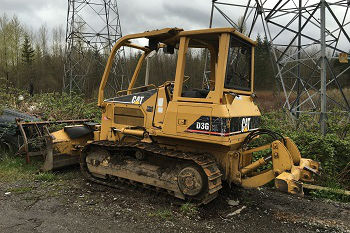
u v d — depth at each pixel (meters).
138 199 4.79
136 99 5.20
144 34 4.88
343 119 7.54
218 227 3.99
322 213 4.59
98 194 5.01
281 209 4.70
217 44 5.13
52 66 36.50
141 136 5.10
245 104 4.88
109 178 5.46
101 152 5.50
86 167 5.74
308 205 4.90
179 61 4.50
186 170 4.43
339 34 9.77
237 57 4.81
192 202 4.50
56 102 10.26
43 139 6.45
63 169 6.34
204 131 4.18
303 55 12.75
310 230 4.02
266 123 8.55
